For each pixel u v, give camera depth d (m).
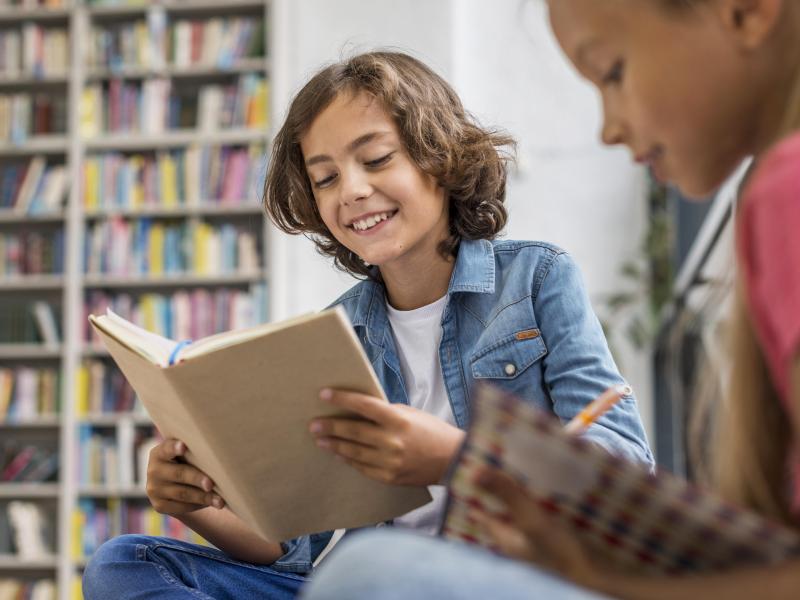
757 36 0.70
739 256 0.68
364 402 1.00
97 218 5.10
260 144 4.96
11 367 5.25
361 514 1.15
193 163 4.99
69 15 5.21
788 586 0.61
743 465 0.74
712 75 0.71
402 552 0.58
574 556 0.68
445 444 1.01
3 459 5.00
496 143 1.59
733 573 0.64
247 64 5.04
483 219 1.50
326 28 5.06
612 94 0.76
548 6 0.77
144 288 5.11
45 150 5.12
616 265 5.64
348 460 1.05
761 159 0.75
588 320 1.41
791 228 0.61
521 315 1.42
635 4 0.71
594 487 0.68
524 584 0.57
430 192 1.45
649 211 5.66
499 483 0.70
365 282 1.58
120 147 5.09
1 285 5.04
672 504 0.66
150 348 1.08
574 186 5.71
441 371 1.47
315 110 1.45
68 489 4.84
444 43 5.02
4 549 4.92
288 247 4.94
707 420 0.84
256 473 1.06
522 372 1.40
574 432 0.97
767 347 0.65
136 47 5.11
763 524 0.63
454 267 1.49
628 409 1.30
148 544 1.34
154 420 1.25
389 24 5.05
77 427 4.92
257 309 4.84
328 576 0.59
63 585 4.79
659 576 0.68
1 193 5.12
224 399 1.00
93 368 4.95
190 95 5.23
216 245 4.93
